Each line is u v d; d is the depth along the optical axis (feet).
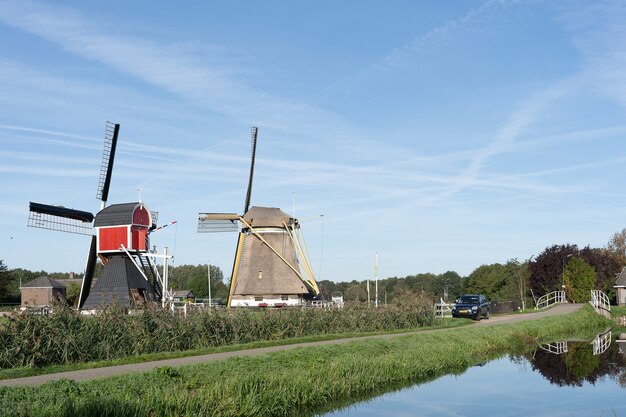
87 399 46.37
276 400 58.49
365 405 65.57
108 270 136.26
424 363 85.81
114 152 152.15
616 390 76.18
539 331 134.62
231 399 54.34
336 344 84.69
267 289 164.55
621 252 351.87
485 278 307.78
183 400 50.75
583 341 129.70
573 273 217.15
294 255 170.50
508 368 92.32
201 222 168.25
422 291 139.44
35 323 67.26
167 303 90.89
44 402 45.44
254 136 181.98
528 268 239.50
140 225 139.13
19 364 64.23
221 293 372.38
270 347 84.38
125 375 55.77
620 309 204.44
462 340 105.60
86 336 70.28
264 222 169.17
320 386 65.57
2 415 41.78
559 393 73.87
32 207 136.36
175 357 72.74
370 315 118.83
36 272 398.21
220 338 86.74
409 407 65.05
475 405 66.80
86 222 148.05
